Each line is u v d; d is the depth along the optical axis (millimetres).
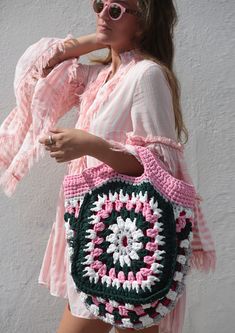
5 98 2119
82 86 1857
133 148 1519
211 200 2117
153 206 1491
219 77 2082
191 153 2102
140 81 1560
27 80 1804
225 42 2072
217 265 2137
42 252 2150
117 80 1629
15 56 2107
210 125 2098
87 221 1555
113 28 1633
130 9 1625
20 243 2164
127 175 1575
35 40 2102
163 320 1699
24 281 2176
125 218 1521
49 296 2180
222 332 2170
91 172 1575
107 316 1545
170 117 1581
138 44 1701
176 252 1504
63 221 1743
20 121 1833
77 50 1831
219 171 2107
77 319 1669
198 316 2164
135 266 1493
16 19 2105
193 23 2070
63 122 2094
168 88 1594
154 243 1487
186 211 1542
